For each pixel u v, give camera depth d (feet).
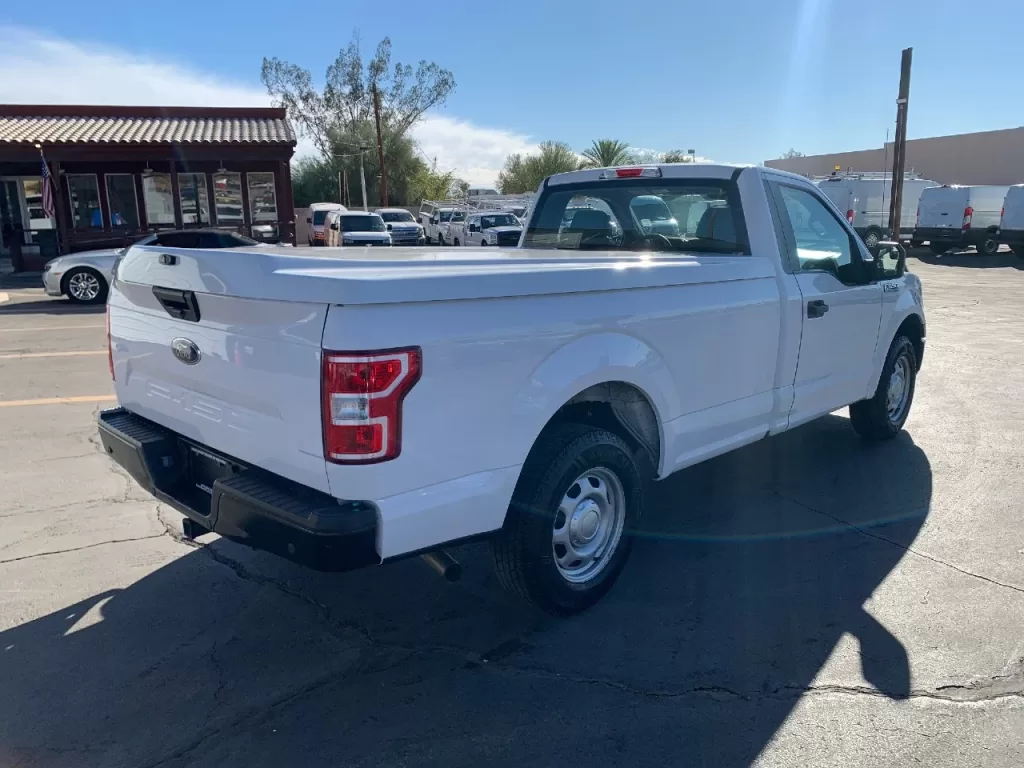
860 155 142.61
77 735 9.60
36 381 27.12
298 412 9.42
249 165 80.28
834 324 16.74
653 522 15.89
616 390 12.62
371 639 11.71
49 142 67.62
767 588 13.11
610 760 9.16
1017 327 38.37
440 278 9.55
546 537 11.25
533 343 10.58
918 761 9.05
